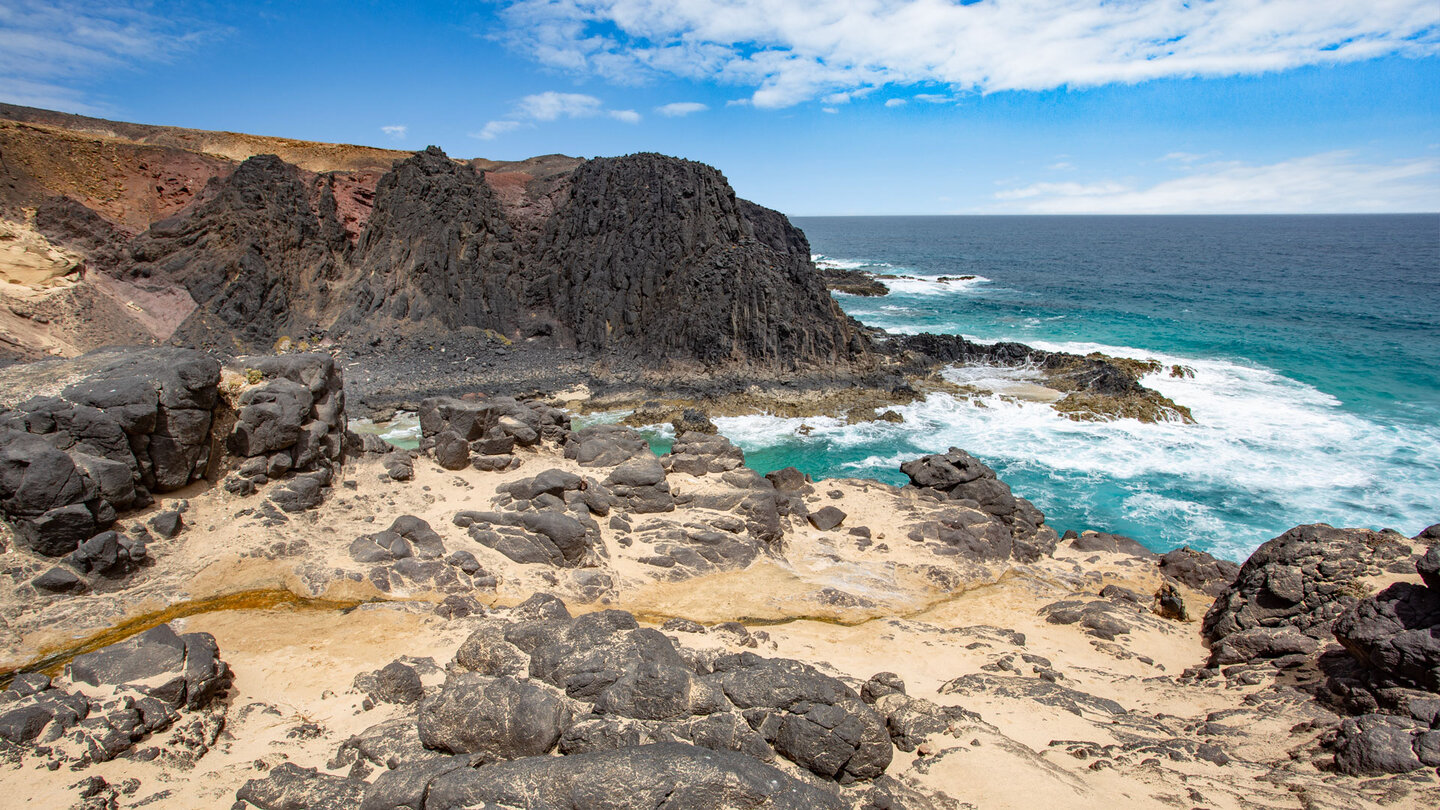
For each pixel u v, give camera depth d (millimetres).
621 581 21422
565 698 11625
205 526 20344
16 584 17000
